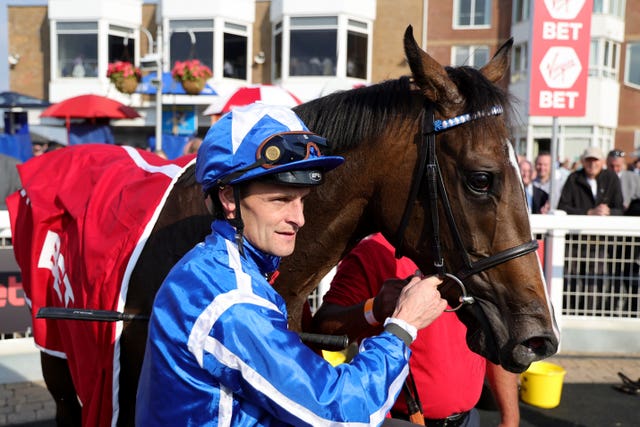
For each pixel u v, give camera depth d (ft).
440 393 6.50
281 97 24.34
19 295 13.67
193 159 6.72
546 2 17.85
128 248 5.78
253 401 3.66
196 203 5.73
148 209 5.98
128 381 5.73
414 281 4.59
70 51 57.47
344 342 4.50
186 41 56.44
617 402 13.48
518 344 4.85
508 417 7.03
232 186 3.94
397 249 5.50
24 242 7.57
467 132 4.98
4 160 16.85
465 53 61.67
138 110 55.67
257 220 3.98
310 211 5.70
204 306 3.66
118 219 6.14
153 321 3.89
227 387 3.70
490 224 4.93
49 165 7.92
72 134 34.53
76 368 6.27
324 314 6.47
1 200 16.61
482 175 4.88
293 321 5.99
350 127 5.50
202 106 52.47
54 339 6.99
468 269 5.03
